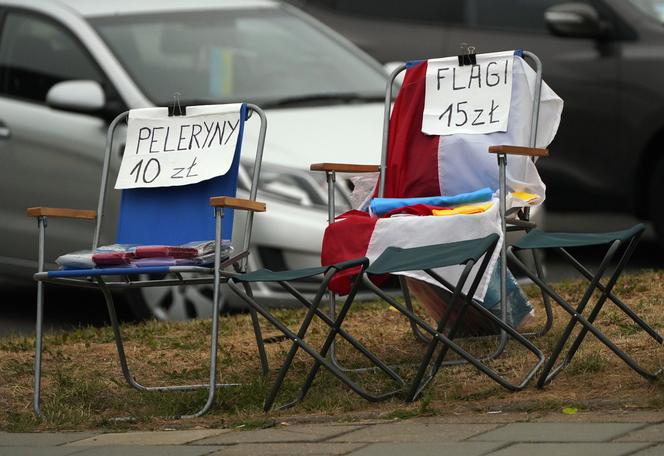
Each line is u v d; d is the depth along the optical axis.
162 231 18.97
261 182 25.34
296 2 36.66
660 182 31.23
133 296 26.64
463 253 15.81
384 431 15.03
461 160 19.38
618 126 31.55
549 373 17.16
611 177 31.80
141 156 19.16
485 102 19.55
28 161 27.94
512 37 33.19
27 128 28.00
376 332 21.39
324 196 25.38
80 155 27.25
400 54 34.72
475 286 16.59
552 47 32.50
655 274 24.38
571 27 32.12
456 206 18.00
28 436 16.28
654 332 17.22
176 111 19.16
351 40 35.38
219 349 20.94
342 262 16.45
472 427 14.86
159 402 17.83
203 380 19.27
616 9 31.80
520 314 19.38
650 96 31.05
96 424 16.89
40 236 18.03
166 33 28.80
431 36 34.47
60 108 27.48
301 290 25.16
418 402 16.61
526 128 19.28
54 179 27.59
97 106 27.19
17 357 21.48
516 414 15.41
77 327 27.52
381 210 18.17
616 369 17.12
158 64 28.02
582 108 31.98
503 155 17.56
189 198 18.89
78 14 28.97
